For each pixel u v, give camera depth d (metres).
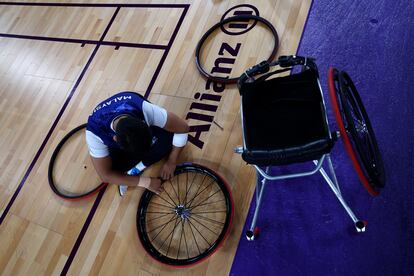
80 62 2.89
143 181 1.86
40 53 3.11
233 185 1.97
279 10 2.41
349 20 2.17
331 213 1.74
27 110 2.82
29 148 2.62
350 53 2.07
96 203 2.20
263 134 1.40
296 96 1.42
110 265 1.98
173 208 2.04
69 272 2.03
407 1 2.07
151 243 1.97
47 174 2.44
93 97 2.65
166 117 1.63
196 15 2.69
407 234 1.58
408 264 1.53
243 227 1.84
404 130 1.77
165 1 2.89
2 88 3.04
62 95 2.78
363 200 1.70
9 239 2.26
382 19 2.09
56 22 3.27
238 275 1.74
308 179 1.84
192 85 2.39
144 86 2.53
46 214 2.28
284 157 1.24
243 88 1.46
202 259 1.78
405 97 1.84
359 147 1.20
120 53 2.78
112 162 1.78
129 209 2.12
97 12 3.15
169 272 1.85
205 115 2.24
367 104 1.90
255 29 2.42
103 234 2.09
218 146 2.11
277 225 1.79
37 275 2.08
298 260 1.69
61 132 2.60
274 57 2.24
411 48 1.95
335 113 1.21
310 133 1.34
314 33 2.22
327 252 1.66
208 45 2.51
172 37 2.67
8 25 3.47
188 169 2.03
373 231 1.63
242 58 2.35
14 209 2.37
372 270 1.57
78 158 2.42
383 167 1.67
